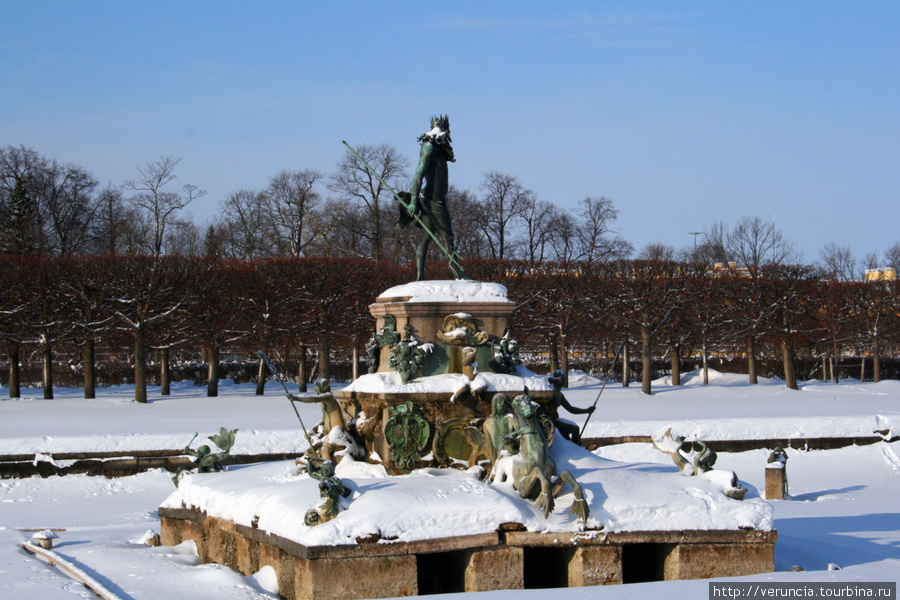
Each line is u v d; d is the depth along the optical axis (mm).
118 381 54375
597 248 61594
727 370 60125
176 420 29078
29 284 40594
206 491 12453
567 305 46500
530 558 11062
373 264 46000
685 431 26125
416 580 9906
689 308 47469
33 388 50906
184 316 42188
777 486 20047
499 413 11344
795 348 52344
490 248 61594
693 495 11023
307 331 44062
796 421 26938
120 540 14219
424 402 12344
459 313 12906
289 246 63656
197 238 70500
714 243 59438
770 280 47094
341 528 9750
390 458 12102
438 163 14227
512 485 10891
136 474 22500
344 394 13195
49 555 12289
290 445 23766
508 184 60188
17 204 51469
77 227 56031
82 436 23000
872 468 24922
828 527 15469
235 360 62500
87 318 40438
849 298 50094
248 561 11258
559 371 13391
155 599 9594
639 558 11344
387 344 12930
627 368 48969
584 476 11469
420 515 10031
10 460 21969
